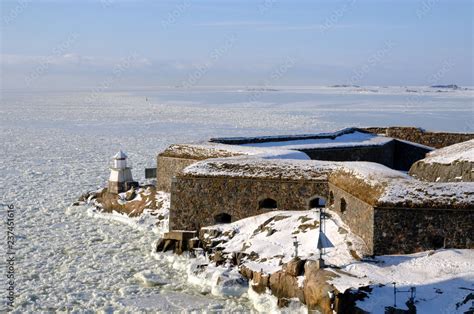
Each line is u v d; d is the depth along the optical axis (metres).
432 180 38.97
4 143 87.50
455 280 25.11
